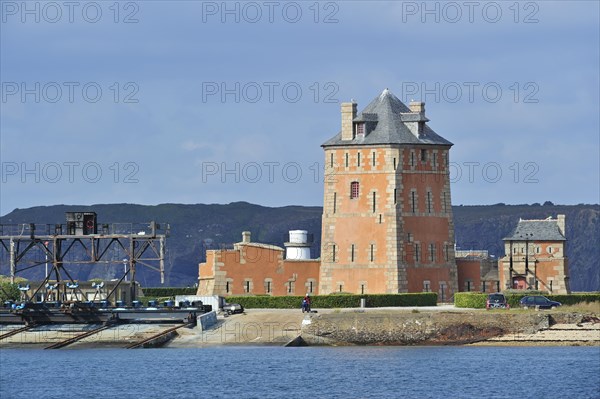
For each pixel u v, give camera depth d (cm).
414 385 19388
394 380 19788
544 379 19788
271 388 19212
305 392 18875
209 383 19650
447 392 18838
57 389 19375
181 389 19225
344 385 19412
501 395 18625
